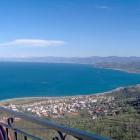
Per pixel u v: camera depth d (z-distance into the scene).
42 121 2.58
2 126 3.32
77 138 2.22
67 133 2.28
